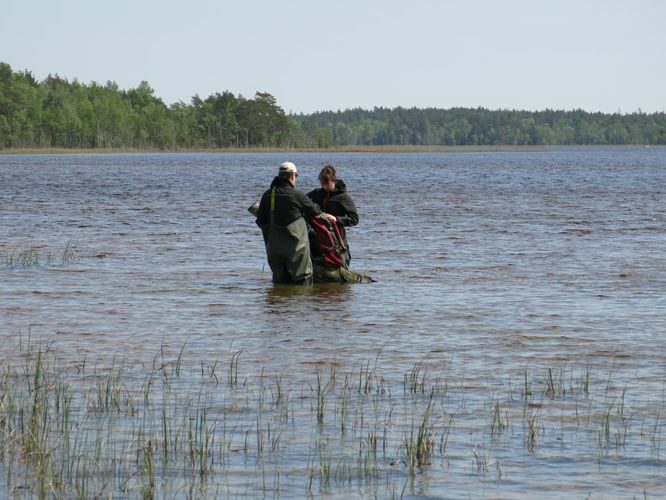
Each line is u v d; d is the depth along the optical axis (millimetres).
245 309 17812
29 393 11758
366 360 13727
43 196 54281
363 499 8781
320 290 20094
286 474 9336
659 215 40844
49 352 14109
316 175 96938
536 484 9102
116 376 12664
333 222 21000
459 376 12812
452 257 25938
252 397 11758
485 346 14664
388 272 22906
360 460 9633
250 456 9781
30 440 9836
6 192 58156
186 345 14656
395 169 118188
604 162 153750
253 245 28734
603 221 37719
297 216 20531
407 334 15539
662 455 9781
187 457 9719
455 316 17125
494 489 8992
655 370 13133
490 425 10734
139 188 64562
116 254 26375
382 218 39125
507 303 18516
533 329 15930
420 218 39156
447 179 84125
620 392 12023
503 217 39781
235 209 44094
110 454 9766
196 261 24922
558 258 25688
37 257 25000
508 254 26594
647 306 18156
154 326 16156
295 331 15766
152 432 10445
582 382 12469
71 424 10656
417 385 12305
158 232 32656
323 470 9305
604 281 21469
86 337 15203
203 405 11422
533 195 57375
